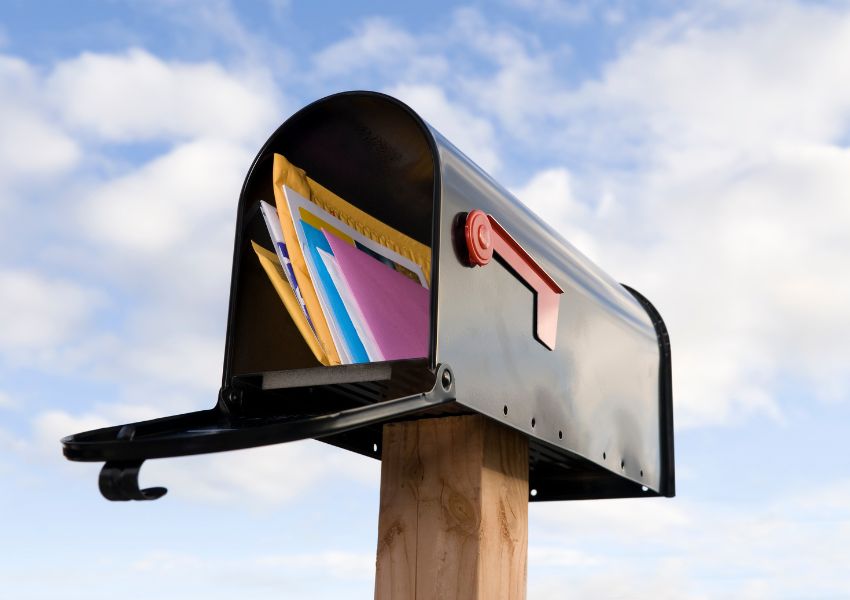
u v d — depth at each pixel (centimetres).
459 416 152
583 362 175
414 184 160
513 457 157
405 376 131
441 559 147
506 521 152
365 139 155
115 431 130
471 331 139
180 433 134
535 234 166
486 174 158
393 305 156
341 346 137
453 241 138
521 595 154
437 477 151
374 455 176
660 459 205
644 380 204
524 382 152
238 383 143
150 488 118
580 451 169
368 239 161
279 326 156
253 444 112
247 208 154
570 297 174
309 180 153
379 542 153
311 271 140
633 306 209
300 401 150
